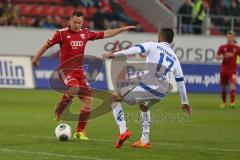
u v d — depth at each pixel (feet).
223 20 269.85
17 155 82.48
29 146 90.89
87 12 263.49
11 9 253.44
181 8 261.85
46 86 217.56
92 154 84.07
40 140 98.02
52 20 252.62
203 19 260.62
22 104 170.30
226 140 104.32
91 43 234.99
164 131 115.96
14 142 95.20
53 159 79.71
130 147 91.61
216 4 272.31
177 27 258.37
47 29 237.45
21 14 261.03
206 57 244.42
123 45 237.66
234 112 162.81
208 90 227.81
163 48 88.53
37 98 190.29
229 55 177.47
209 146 95.81
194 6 260.62
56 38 100.53
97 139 101.30
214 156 85.05
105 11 260.21
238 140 104.73
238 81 230.07
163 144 96.78
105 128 119.03
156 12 269.23
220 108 173.78
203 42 243.81
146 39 239.30
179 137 107.04
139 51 87.10
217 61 244.42
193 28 261.44
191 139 104.53
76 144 93.86
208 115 152.05
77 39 100.83
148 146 92.07
